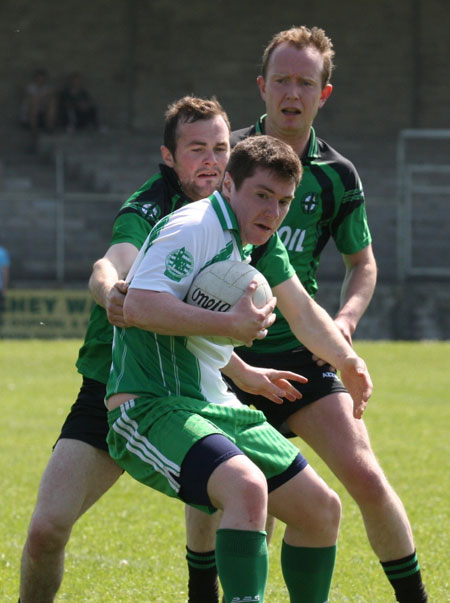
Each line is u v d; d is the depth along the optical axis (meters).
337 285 90.75
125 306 14.94
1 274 83.75
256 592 13.73
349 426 18.34
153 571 22.45
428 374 63.41
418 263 101.81
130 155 109.12
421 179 107.38
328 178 20.20
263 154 14.96
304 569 16.05
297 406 18.75
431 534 25.80
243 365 16.86
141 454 14.98
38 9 120.50
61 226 89.12
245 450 15.36
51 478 16.62
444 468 35.06
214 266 15.08
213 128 17.95
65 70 120.94
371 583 21.48
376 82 125.00
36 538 16.31
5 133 114.00
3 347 76.06
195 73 123.19
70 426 17.12
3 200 100.19
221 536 13.80
